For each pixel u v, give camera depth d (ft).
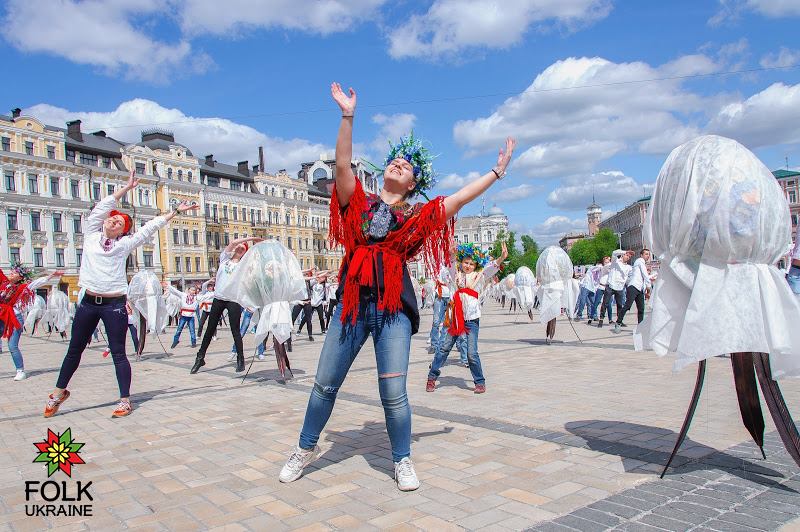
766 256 11.48
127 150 193.88
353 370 30.86
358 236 12.92
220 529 10.87
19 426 20.10
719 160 11.46
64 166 174.40
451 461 14.40
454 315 22.61
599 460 14.06
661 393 21.90
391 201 13.35
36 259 167.02
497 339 44.83
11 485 13.73
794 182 266.36
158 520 11.38
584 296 61.67
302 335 56.95
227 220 225.97
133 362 38.73
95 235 21.38
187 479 13.74
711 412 18.60
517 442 15.84
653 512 10.86
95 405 23.45
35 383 30.73
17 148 164.45
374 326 12.90
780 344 11.07
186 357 40.60
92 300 21.04
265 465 14.65
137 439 17.66
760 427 13.57
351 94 12.66
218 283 31.71
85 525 11.26
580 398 21.38
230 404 22.68
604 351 34.71
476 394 22.88
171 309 65.05
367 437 16.97
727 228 11.16
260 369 32.65
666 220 12.11
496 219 460.55
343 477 13.55
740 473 12.75
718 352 11.15
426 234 12.75
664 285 12.37
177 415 20.95
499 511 11.24
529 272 65.57
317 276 25.14
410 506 11.68
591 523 10.50
